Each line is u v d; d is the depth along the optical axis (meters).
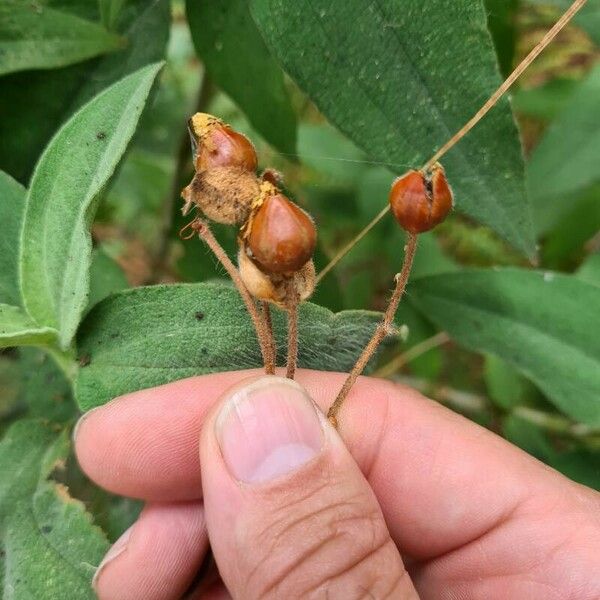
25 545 0.10
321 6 0.09
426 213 0.08
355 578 0.09
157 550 0.12
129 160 0.18
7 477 0.11
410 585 0.09
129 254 0.20
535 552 0.11
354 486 0.09
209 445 0.09
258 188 0.08
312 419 0.09
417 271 0.17
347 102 0.10
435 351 0.17
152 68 0.09
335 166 0.19
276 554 0.09
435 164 0.08
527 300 0.13
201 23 0.12
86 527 0.10
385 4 0.09
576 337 0.13
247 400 0.09
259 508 0.09
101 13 0.11
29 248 0.09
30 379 0.12
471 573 0.11
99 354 0.10
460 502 0.11
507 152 0.10
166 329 0.10
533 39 0.19
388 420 0.11
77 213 0.09
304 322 0.10
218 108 0.20
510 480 0.11
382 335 0.09
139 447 0.11
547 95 0.18
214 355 0.10
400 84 0.10
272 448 0.09
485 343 0.13
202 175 0.08
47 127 0.12
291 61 0.10
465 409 0.17
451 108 0.10
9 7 0.11
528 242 0.10
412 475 0.11
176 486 0.12
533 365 0.13
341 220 0.19
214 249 0.08
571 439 0.16
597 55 0.19
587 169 0.16
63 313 0.09
